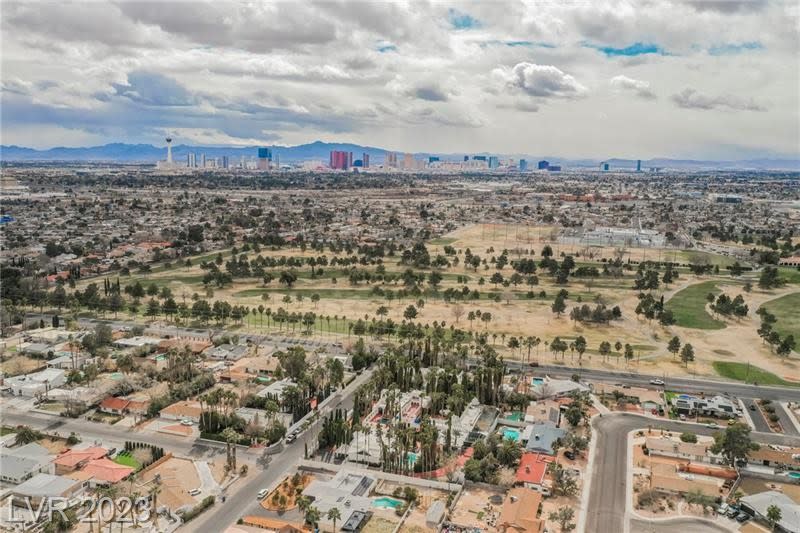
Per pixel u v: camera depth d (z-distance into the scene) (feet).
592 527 553.64
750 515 570.87
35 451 640.58
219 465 651.25
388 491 613.11
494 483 621.72
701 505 586.04
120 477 600.39
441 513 559.38
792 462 652.89
